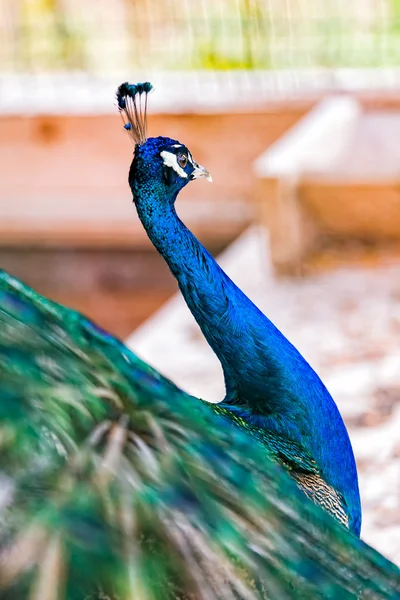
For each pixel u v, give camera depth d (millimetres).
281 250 12164
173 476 3047
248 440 3438
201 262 5535
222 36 16516
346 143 13531
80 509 2707
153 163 5445
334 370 10141
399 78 14688
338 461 5762
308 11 16156
